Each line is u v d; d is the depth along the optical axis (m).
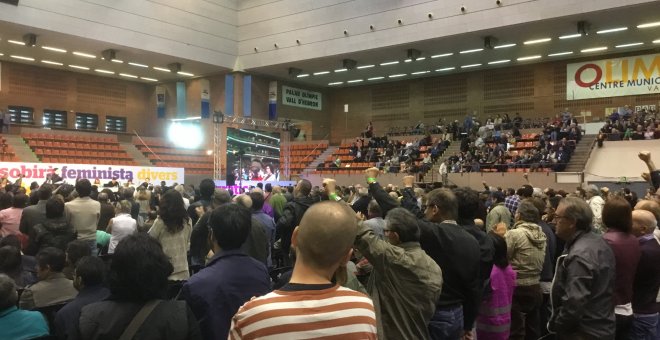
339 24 21.22
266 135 21.06
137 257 2.04
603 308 2.94
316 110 29.30
